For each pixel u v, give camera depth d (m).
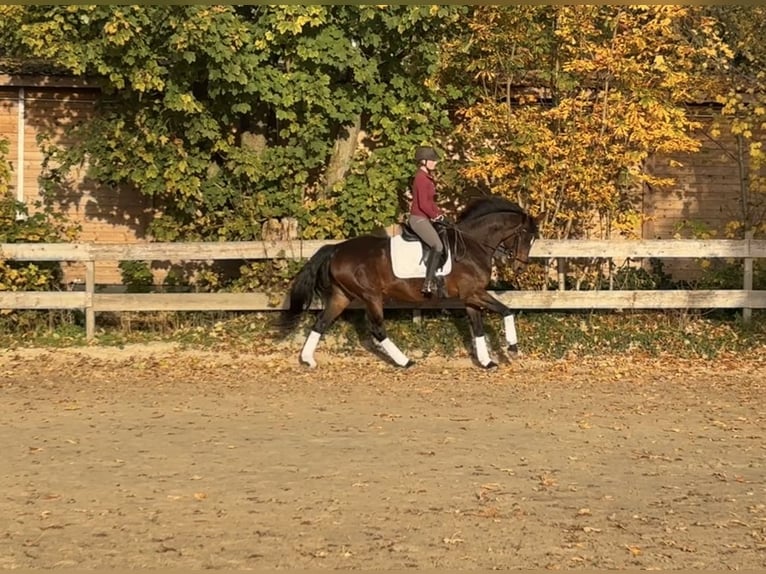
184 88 14.23
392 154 15.18
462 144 15.70
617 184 14.94
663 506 7.49
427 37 14.72
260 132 15.61
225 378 12.65
